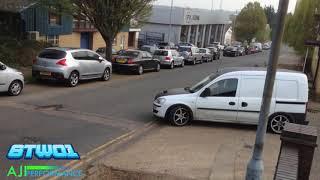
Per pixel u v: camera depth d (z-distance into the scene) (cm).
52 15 3083
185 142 1046
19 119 1159
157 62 2836
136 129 1166
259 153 624
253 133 1189
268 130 1232
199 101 1228
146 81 2253
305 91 1205
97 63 2011
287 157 544
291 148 573
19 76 1527
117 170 807
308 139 566
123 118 1287
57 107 1366
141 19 2669
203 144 1034
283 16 575
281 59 5062
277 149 1031
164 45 4744
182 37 6375
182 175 794
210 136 1125
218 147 1012
